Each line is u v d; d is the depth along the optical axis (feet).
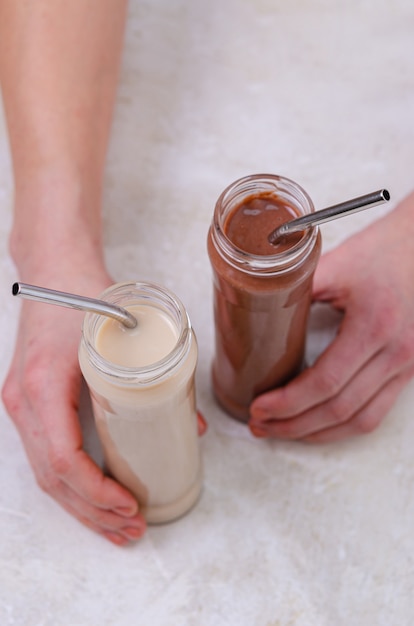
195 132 2.98
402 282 2.49
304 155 2.95
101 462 2.58
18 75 2.62
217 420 2.67
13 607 2.44
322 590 2.47
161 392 2.04
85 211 2.58
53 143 2.58
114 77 2.76
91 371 2.05
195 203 2.88
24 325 2.48
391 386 2.54
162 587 2.47
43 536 2.52
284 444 2.64
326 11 3.18
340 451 2.63
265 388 2.52
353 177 2.92
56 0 2.64
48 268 2.48
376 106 3.02
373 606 2.45
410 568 2.49
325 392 2.44
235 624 2.43
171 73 3.07
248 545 2.52
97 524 2.46
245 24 3.16
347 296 2.54
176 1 3.18
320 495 2.58
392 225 2.60
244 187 2.19
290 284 2.12
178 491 2.45
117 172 2.91
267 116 3.01
